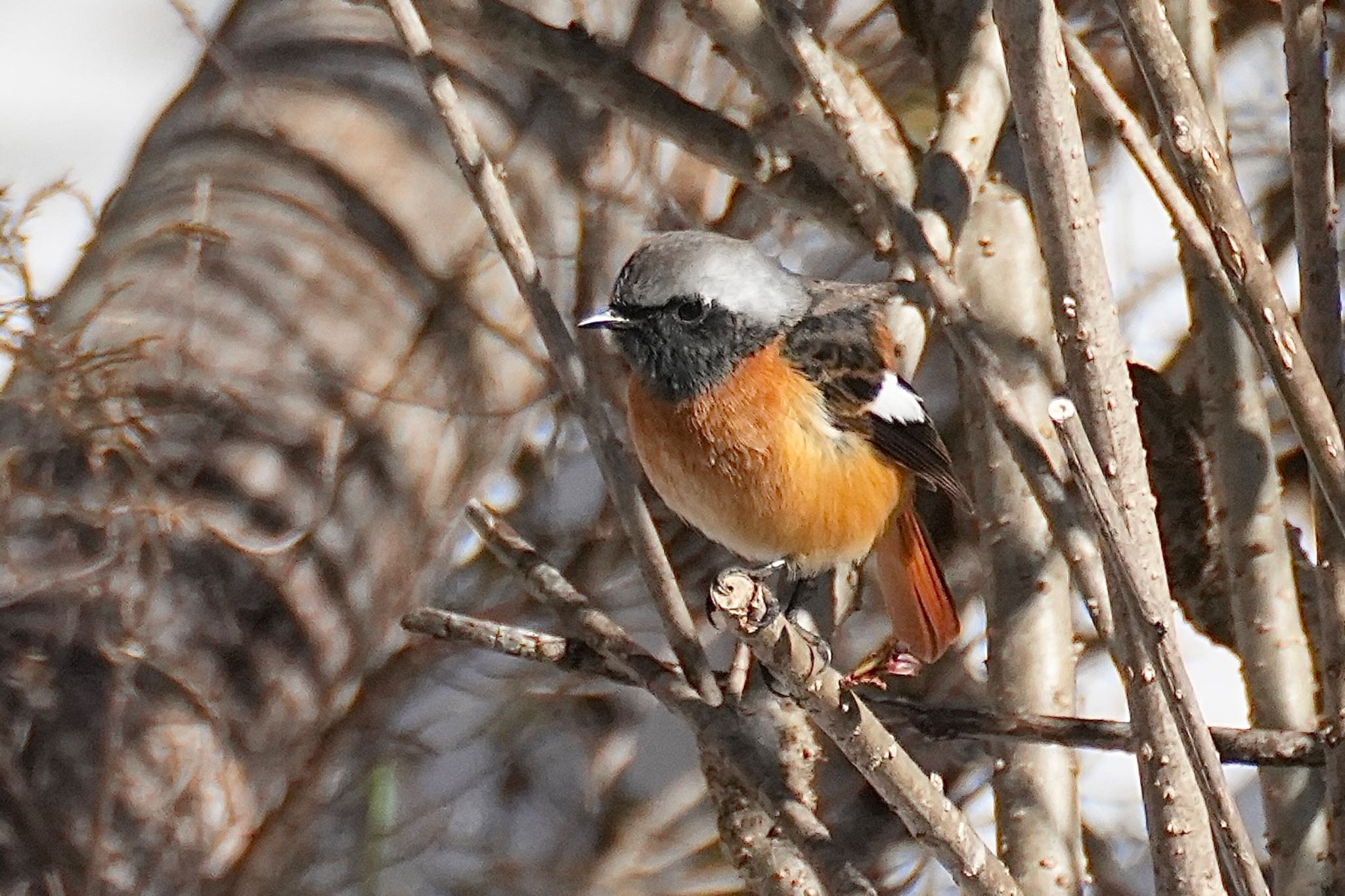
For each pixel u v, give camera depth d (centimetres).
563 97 1323
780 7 618
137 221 1309
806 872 736
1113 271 1247
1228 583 823
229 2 1595
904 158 928
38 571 1069
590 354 1222
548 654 705
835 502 855
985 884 581
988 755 997
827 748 1145
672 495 889
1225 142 781
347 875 1245
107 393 984
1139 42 553
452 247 1303
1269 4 1249
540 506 1296
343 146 1337
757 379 852
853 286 920
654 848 1291
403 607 1241
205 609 1142
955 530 1158
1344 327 688
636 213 1285
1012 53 525
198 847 1102
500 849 1284
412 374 1259
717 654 1259
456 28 939
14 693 1077
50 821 1067
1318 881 752
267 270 1256
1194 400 936
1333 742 643
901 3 984
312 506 1198
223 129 1370
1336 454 558
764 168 934
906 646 902
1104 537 503
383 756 1266
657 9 1274
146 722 1099
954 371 1145
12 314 952
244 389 1204
